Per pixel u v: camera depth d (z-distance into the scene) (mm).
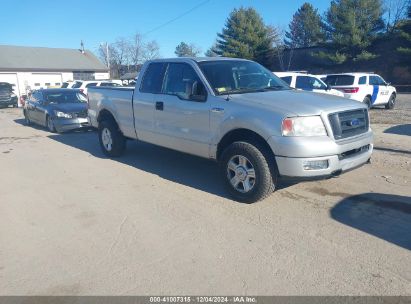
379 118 13484
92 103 8328
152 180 6285
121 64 64562
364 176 6105
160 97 6250
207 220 4570
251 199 4961
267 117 4668
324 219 4492
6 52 38781
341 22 40312
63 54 42062
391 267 3443
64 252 3910
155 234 4242
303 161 4492
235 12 49906
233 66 6035
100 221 4652
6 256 3863
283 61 48031
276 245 3900
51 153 8844
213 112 5285
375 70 38969
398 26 38062
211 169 6891
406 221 4395
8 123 16094
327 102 4922
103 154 8477
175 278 3379
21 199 5551
